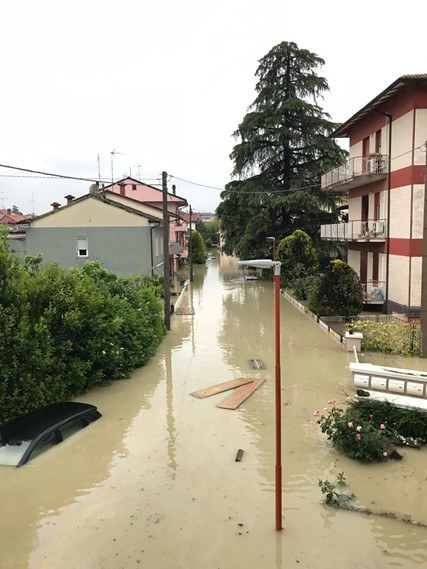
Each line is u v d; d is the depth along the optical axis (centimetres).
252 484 710
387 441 793
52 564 546
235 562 545
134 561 548
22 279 1046
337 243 3462
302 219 3428
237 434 882
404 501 657
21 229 2533
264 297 2723
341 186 2319
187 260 5450
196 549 568
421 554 554
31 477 734
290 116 3412
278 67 3462
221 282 3541
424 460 771
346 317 1850
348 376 1208
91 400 1071
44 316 1069
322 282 1916
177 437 874
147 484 715
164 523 618
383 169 1950
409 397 938
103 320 1188
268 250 3494
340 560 545
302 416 957
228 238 3875
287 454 800
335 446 814
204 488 701
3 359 961
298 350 1482
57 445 834
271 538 586
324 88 3469
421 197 1719
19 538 594
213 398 1070
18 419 880
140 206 3219
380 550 561
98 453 813
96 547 574
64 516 638
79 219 2470
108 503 666
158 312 1611
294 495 677
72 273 1190
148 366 1336
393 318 1800
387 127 1925
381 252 2020
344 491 684
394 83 1661
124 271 2495
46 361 999
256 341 1620
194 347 1552
